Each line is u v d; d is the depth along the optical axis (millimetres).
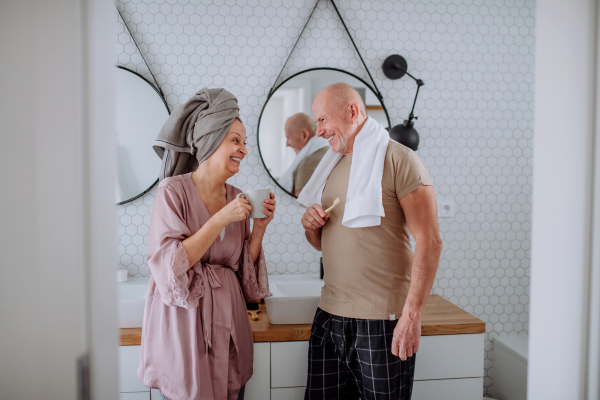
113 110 438
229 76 1798
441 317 1490
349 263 1168
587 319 492
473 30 1903
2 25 389
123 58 1746
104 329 429
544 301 516
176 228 1080
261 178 1829
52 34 399
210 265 1168
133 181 1744
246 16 1792
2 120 392
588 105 476
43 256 404
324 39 1832
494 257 1965
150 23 1753
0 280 400
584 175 481
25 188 399
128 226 1768
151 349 1113
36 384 409
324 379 1229
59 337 408
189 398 1061
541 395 524
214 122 1132
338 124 1222
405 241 1188
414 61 1879
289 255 1856
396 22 1861
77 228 408
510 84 1937
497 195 1952
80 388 414
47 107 400
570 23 482
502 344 1898
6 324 402
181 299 1031
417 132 1797
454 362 1423
